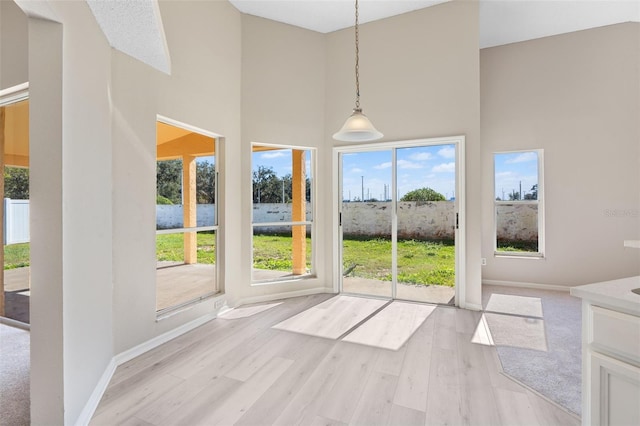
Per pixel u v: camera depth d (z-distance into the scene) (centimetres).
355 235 418
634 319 85
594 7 367
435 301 378
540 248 438
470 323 308
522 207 448
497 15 382
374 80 397
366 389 195
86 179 177
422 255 386
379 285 406
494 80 450
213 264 344
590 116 408
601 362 92
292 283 404
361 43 403
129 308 238
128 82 239
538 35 423
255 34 381
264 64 386
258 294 384
